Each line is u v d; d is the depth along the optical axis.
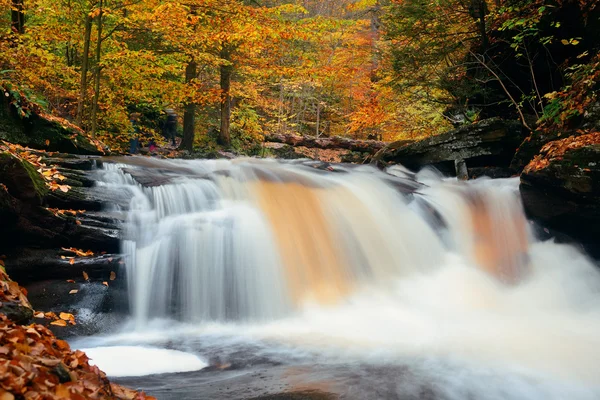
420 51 15.76
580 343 6.49
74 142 11.05
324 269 8.53
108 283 7.11
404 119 21.09
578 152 9.01
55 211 7.22
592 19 12.11
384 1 19.39
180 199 8.73
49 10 13.97
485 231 10.39
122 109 17.47
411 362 5.61
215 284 7.70
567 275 9.41
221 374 5.12
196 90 17.77
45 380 3.00
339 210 9.66
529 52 13.66
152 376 5.04
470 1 15.06
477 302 8.55
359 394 4.59
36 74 13.97
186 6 14.78
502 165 13.66
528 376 5.28
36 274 6.87
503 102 14.85
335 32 27.95
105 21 15.59
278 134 22.55
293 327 7.11
